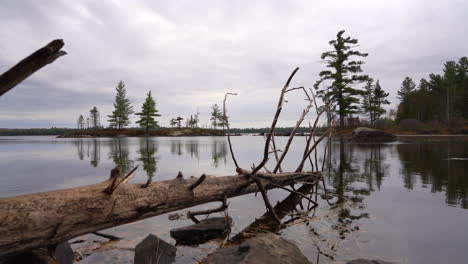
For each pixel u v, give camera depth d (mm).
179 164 8602
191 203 2918
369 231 2631
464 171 6352
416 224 2793
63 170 7352
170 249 2186
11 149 18438
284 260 1923
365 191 4504
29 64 1515
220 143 26828
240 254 1967
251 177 3438
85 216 1944
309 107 4969
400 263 1935
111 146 21438
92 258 2119
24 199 1762
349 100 36062
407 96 65062
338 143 21844
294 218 3229
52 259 1849
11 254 1629
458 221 2861
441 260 1980
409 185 4895
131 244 2424
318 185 5258
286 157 10945
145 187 2537
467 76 57594
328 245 2328
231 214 3471
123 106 72500
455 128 45094
